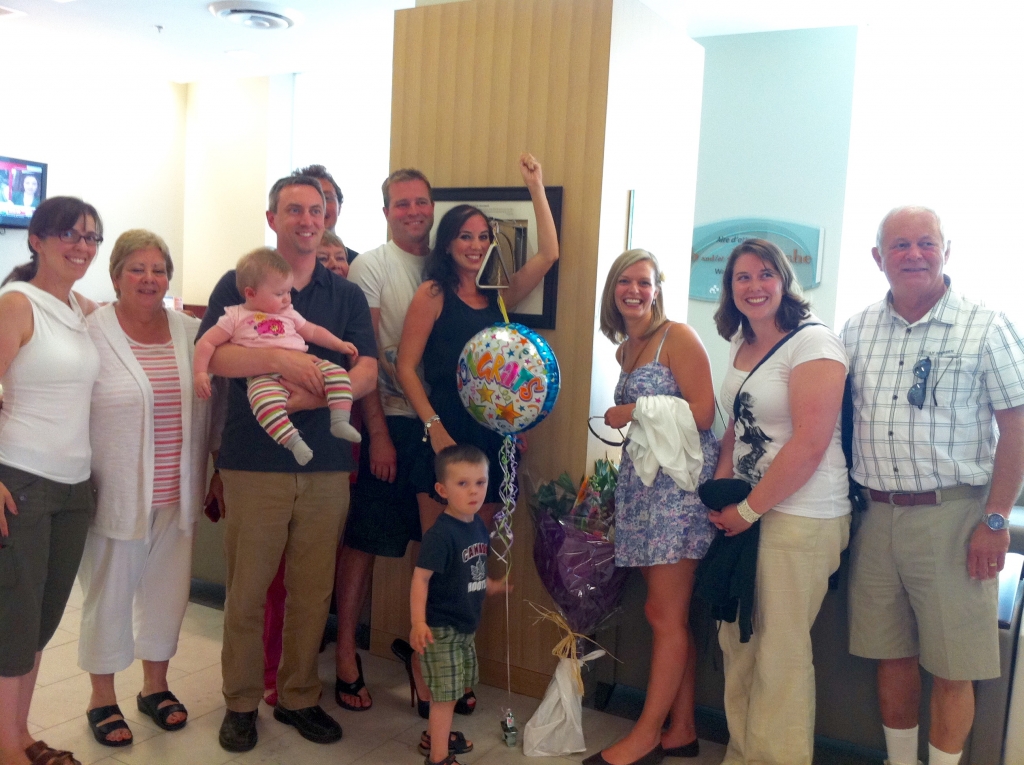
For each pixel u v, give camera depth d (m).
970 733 2.44
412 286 3.07
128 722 2.85
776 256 2.45
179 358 2.71
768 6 5.22
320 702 3.08
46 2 5.83
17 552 2.30
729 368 2.67
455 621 2.59
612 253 3.14
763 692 2.48
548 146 3.09
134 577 2.72
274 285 2.52
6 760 2.36
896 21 5.38
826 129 5.61
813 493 2.41
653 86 3.38
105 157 7.72
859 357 2.45
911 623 2.45
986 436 2.35
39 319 2.35
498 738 2.85
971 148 5.32
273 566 2.69
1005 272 5.21
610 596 2.79
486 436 2.91
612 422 2.75
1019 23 5.17
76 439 2.44
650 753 2.68
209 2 5.69
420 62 3.35
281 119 7.95
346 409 2.54
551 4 3.04
